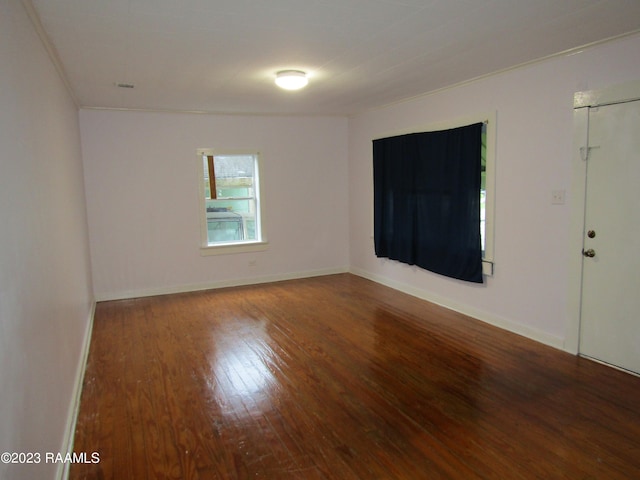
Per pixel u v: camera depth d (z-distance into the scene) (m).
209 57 3.19
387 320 4.35
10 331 1.36
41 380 1.80
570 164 3.34
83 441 2.39
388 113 5.43
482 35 2.83
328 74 3.77
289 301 5.14
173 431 2.47
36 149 2.10
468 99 4.20
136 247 5.44
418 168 4.91
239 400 2.81
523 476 2.05
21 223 1.63
